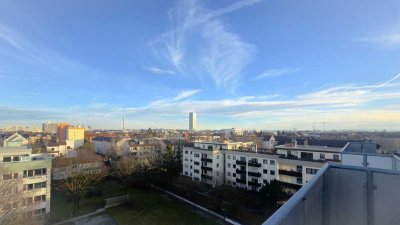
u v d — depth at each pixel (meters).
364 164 7.08
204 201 31.75
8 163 23.75
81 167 35.06
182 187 38.41
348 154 7.45
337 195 3.62
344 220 3.52
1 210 17.05
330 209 3.56
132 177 36.75
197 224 24.78
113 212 28.02
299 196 2.40
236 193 33.03
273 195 28.27
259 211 27.81
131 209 29.05
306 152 32.34
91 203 30.84
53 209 28.23
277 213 1.87
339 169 3.72
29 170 25.14
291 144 36.81
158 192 36.75
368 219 3.40
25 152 27.64
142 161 43.53
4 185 19.50
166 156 46.97
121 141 65.94
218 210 28.48
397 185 3.28
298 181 30.11
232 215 26.73
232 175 39.84
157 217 26.72
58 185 34.47
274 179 30.45
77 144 82.94
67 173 33.59
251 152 37.59
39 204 25.33
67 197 32.56
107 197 33.53
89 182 32.69
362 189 3.49
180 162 49.12
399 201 3.24
